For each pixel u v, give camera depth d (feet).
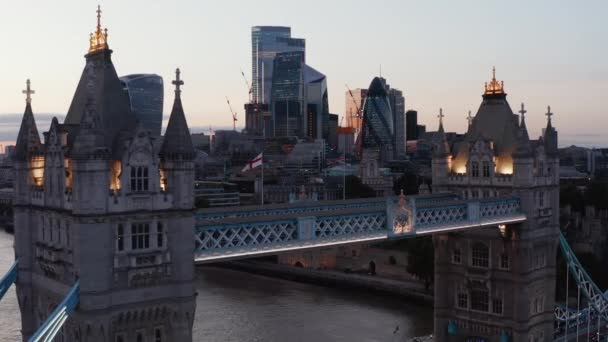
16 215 241.35
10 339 414.62
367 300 589.73
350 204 327.06
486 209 325.01
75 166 205.98
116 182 215.51
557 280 521.65
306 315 522.47
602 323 402.72
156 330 222.69
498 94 367.86
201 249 231.30
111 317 211.00
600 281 535.19
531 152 344.90
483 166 359.46
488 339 355.77
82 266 205.67
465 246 362.74
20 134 242.78
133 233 217.15
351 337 457.68
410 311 544.62
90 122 207.92
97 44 235.81
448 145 392.27
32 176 240.32
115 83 231.91
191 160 226.17
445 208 306.35
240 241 239.71
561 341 374.43
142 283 217.56
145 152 217.97
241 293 606.55
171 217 223.10
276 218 248.52
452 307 370.12
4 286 234.79
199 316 508.53
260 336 455.22
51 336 196.34
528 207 342.44
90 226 206.39
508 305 348.18
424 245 585.63
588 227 618.85
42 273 234.17
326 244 260.83
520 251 343.26
